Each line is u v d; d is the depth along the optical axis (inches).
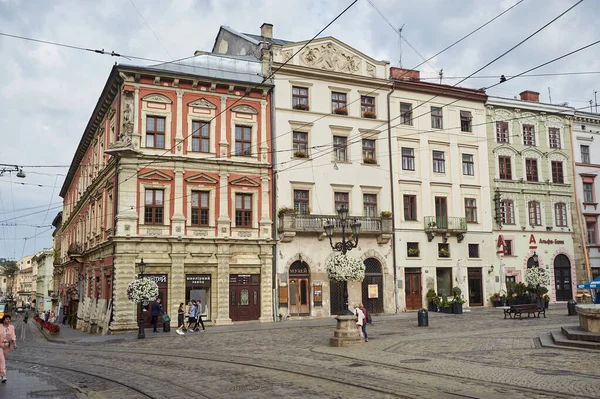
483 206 1670.8
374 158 1551.4
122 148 1234.6
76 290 1913.1
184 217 1291.8
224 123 1369.3
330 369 575.8
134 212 1245.1
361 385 474.0
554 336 751.1
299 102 1481.3
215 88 1360.7
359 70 1562.5
